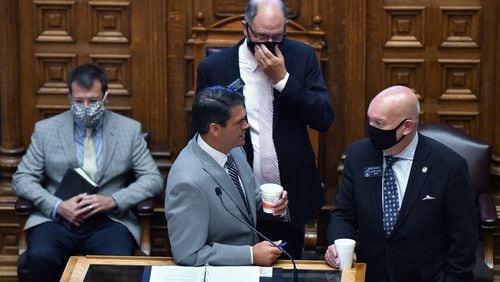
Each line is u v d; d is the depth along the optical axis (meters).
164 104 19.94
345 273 13.49
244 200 14.38
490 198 17.67
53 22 19.80
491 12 19.50
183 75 19.92
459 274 14.55
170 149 20.16
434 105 19.88
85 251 17.56
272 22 15.21
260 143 15.85
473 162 17.94
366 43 19.64
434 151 14.70
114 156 18.06
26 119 20.11
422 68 19.75
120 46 19.84
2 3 19.52
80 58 19.88
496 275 19.50
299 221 16.16
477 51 19.64
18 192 17.86
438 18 19.56
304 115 15.68
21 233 17.97
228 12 19.62
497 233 19.50
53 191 18.14
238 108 13.75
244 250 13.59
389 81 19.83
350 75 19.66
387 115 14.31
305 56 15.99
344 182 15.38
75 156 17.97
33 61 19.89
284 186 16.02
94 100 17.58
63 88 20.00
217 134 13.75
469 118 19.88
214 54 16.16
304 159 16.08
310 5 19.59
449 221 14.63
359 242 15.23
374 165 14.99
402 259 14.74
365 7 19.42
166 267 13.45
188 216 13.58
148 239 18.06
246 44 15.90
